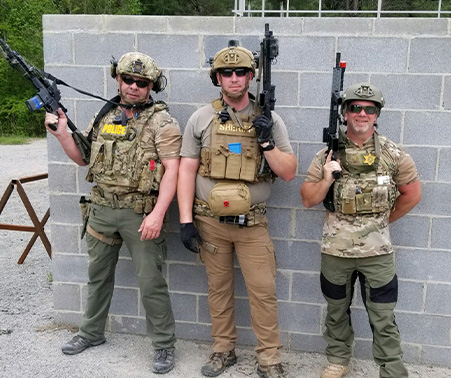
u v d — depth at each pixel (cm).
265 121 265
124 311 369
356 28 310
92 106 350
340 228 276
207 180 291
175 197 346
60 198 365
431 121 311
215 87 333
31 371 311
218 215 276
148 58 294
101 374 310
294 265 341
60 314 378
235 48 269
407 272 328
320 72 318
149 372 314
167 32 332
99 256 320
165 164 297
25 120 2131
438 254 323
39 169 1112
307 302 343
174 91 337
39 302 419
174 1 2386
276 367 299
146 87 295
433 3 988
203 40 328
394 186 274
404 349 335
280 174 283
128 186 298
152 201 303
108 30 339
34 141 1859
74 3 2302
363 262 273
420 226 322
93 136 306
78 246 368
